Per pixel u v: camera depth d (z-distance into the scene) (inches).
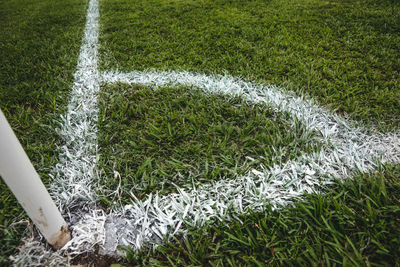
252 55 107.3
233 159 58.9
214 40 126.0
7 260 40.1
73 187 53.6
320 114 71.7
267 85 86.2
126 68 102.7
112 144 65.2
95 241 44.1
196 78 93.0
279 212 46.9
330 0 184.5
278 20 149.0
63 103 81.4
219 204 49.5
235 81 90.5
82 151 62.2
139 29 149.7
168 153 62.1
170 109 76.2
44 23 175.8
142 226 45.9
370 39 115.0
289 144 60.9
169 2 214.1
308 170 54.3
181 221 46.6
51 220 36.7
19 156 28.9
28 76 99.5
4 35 156.6
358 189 49.4
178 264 41.0
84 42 133.2
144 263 41.5
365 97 75.6
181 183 55.0
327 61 97.7
